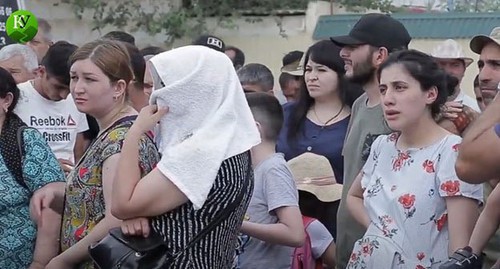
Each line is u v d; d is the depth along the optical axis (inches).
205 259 113.6
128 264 111.7
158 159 121.0
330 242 165.5
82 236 130.4
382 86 134.6
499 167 96.6
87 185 130.0
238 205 115.6
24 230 150.1
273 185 150.4
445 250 126.9
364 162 160.4
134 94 150.7
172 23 438.3
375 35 169.3
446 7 534.6
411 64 131.8
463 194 124.7
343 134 194.9
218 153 111.8
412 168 130.8
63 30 426.6
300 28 444.1
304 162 176.9
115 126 131.8
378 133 159.2
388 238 129.4
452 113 138.5
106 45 136.1
